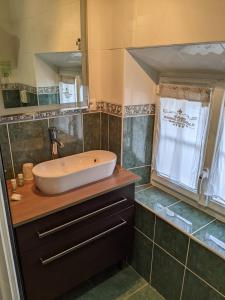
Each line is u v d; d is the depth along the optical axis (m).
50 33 1.50
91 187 1.48
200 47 1.17
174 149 1.70
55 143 1.66
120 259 1.77
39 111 1.59
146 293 1.68
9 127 1.50
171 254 1.50
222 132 1.41
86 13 1.59
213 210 1.54
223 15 0.98
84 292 1.68
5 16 1.33
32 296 1.37
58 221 1.32
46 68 1.54
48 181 1.33
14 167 1.58
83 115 1.79
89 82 1.75
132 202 1.67
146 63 1.62
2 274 0.64
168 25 1.21
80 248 1.48
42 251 1.31
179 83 1.58
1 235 0.60
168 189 1.82
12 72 1.43
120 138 1.71
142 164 1.88
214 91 1.40
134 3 1.36
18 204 1.30
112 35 1.57
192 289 1.42
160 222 1.53
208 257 1.27
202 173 1.54
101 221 1.53
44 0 1.42
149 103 1.74
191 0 1.09
